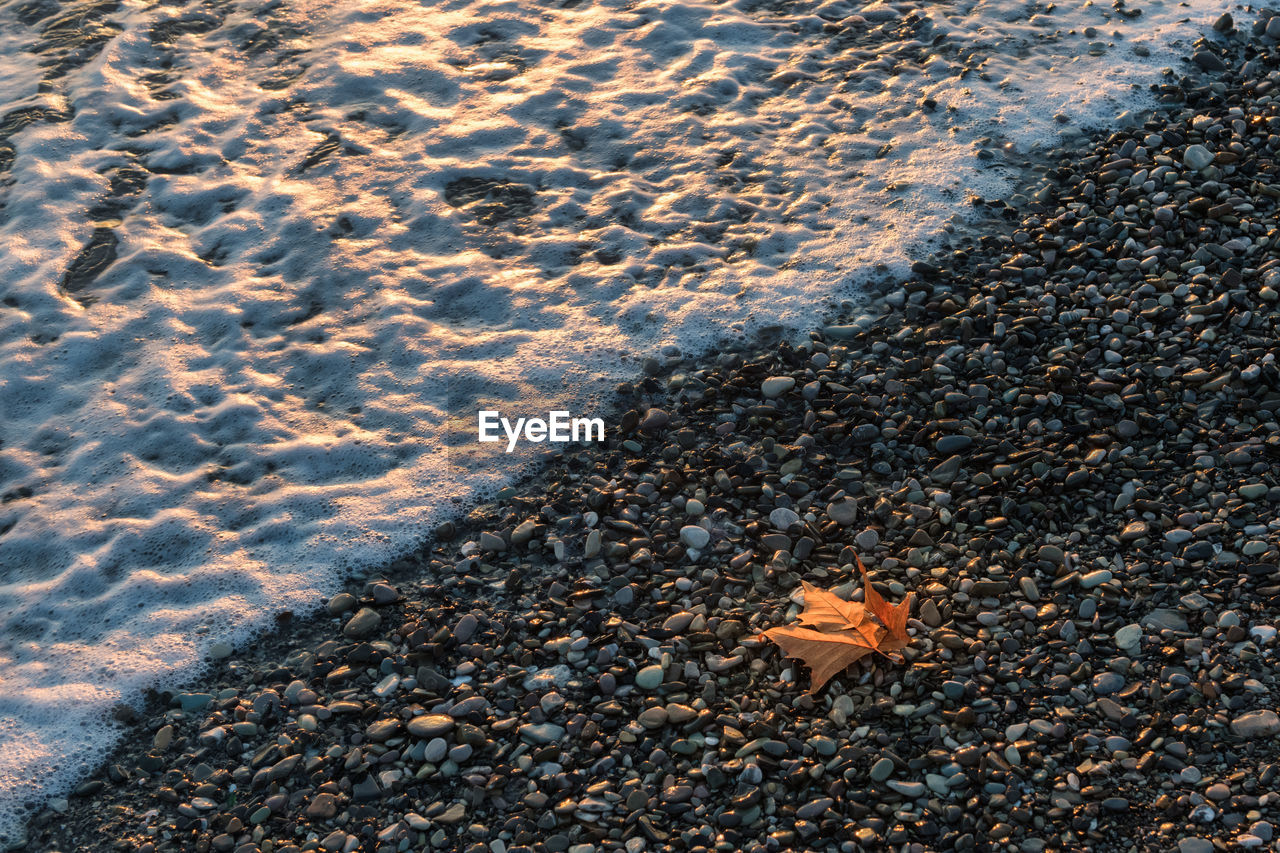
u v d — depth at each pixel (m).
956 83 4.53
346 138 4.50
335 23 4.77
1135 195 4.28
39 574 3.96
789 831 3.70
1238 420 3.99
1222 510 3.89
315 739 3.80
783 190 4.37
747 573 3.92
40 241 4.33
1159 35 4.59
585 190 4.40
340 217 4.37
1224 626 3.79
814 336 4.15
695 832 3.70
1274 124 4.33
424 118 4.54
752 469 4.01
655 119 4.52
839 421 4.05
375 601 3.91
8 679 3.86
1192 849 3.65
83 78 4.62
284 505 4.01
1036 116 4.44
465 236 4.33
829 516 3.96
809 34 4.70
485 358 4.16
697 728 3.78
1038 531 3.92
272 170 4.45
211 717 3.82
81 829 3.75
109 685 3.85
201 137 4.51
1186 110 4.41
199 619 3.90
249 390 4.14
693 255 4.27
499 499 4.01
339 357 4.18
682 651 3.85
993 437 4.02
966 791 3.71
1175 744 3.71
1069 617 3.83
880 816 3.70
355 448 4.07
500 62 4.66
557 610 3.90
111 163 4.46
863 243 4.27
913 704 3.78
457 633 3.88
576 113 4.54
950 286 4.20
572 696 3.82
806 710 3.79
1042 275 4.20
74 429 4.11
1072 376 4.06
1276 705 3.72
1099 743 3.73
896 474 4.00
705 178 4.40
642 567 3.93
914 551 3.92
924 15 4.71
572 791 3.75
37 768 3.79
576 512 3.99
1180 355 4.07
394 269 4.29
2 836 3.75
